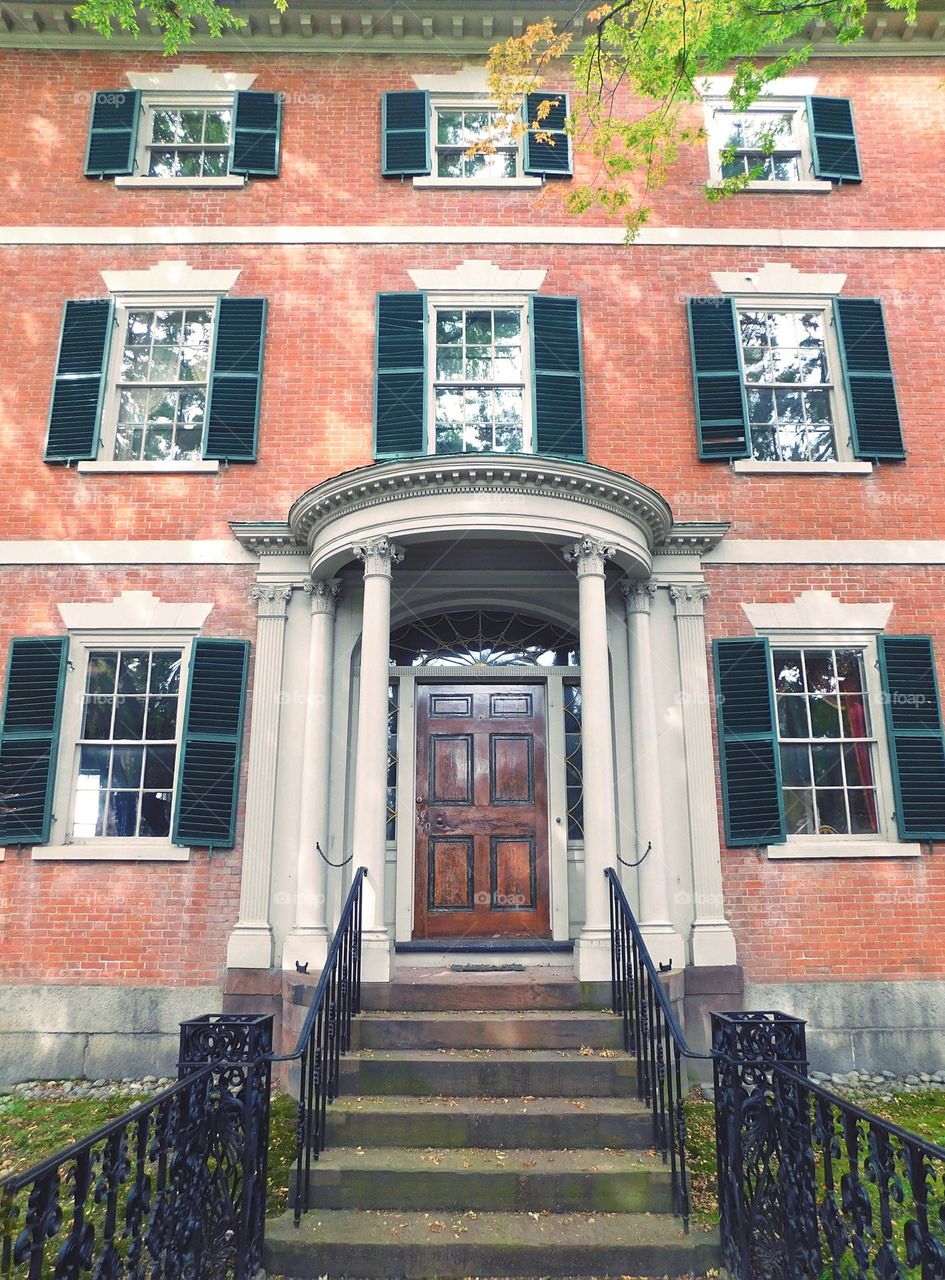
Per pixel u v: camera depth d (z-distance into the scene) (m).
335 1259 4.05
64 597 8.07
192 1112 3.60
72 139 9.28
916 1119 6.11
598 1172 4.46
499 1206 4.41
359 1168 4.49
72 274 8.91
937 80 9.62
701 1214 4.40
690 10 7.43
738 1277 3.85
